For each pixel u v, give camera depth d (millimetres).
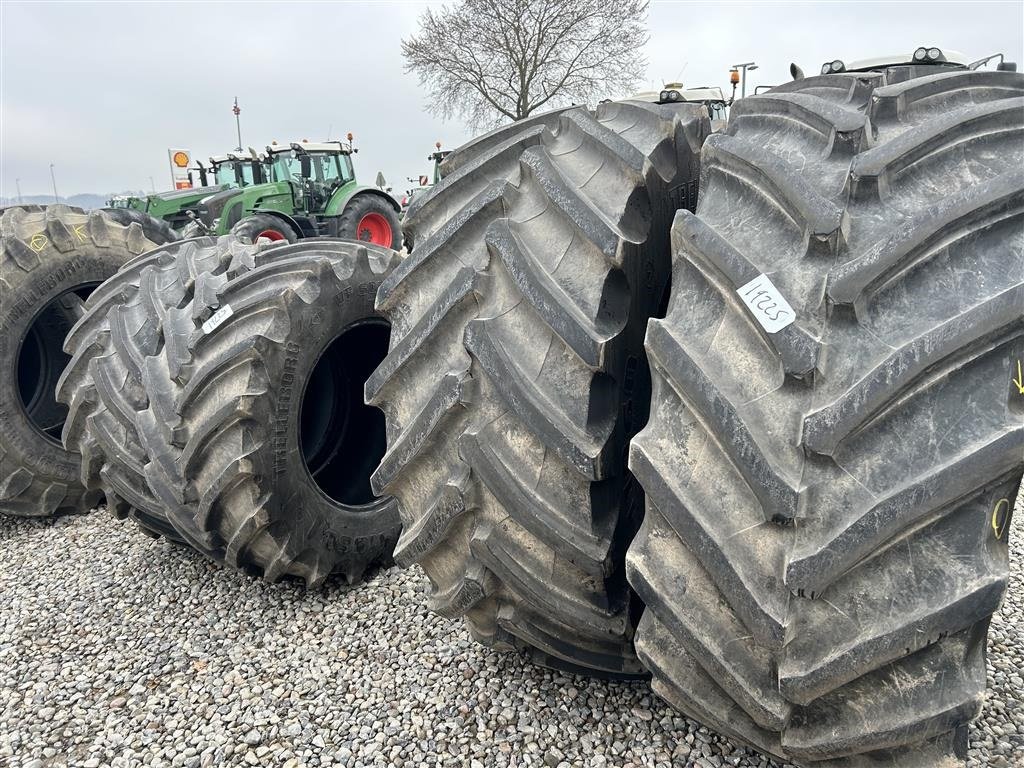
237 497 2801
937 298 1314
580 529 1770
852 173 1403
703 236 1515
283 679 2529
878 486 1273
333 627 2836
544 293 1734
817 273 1384
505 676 2363
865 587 1311
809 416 1303
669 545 1533
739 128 1808
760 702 1448
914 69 1811
